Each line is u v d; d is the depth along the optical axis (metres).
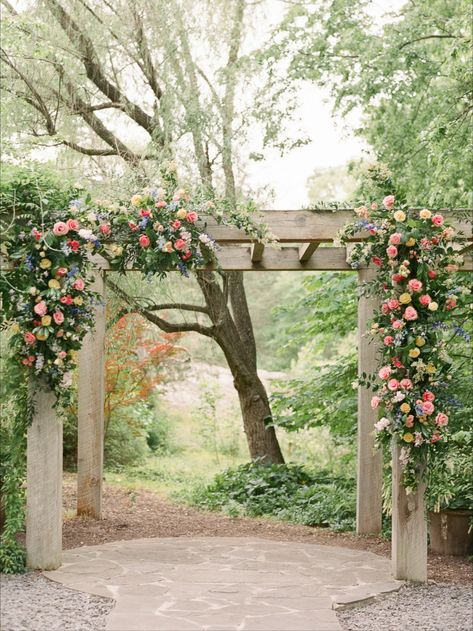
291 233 5.68
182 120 8.56
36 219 5.18
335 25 9.34
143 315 9.32
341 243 5.56
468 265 6.61
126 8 8.41
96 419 7.40
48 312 5.18
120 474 11.02
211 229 5.63
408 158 9.14
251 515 8.20
